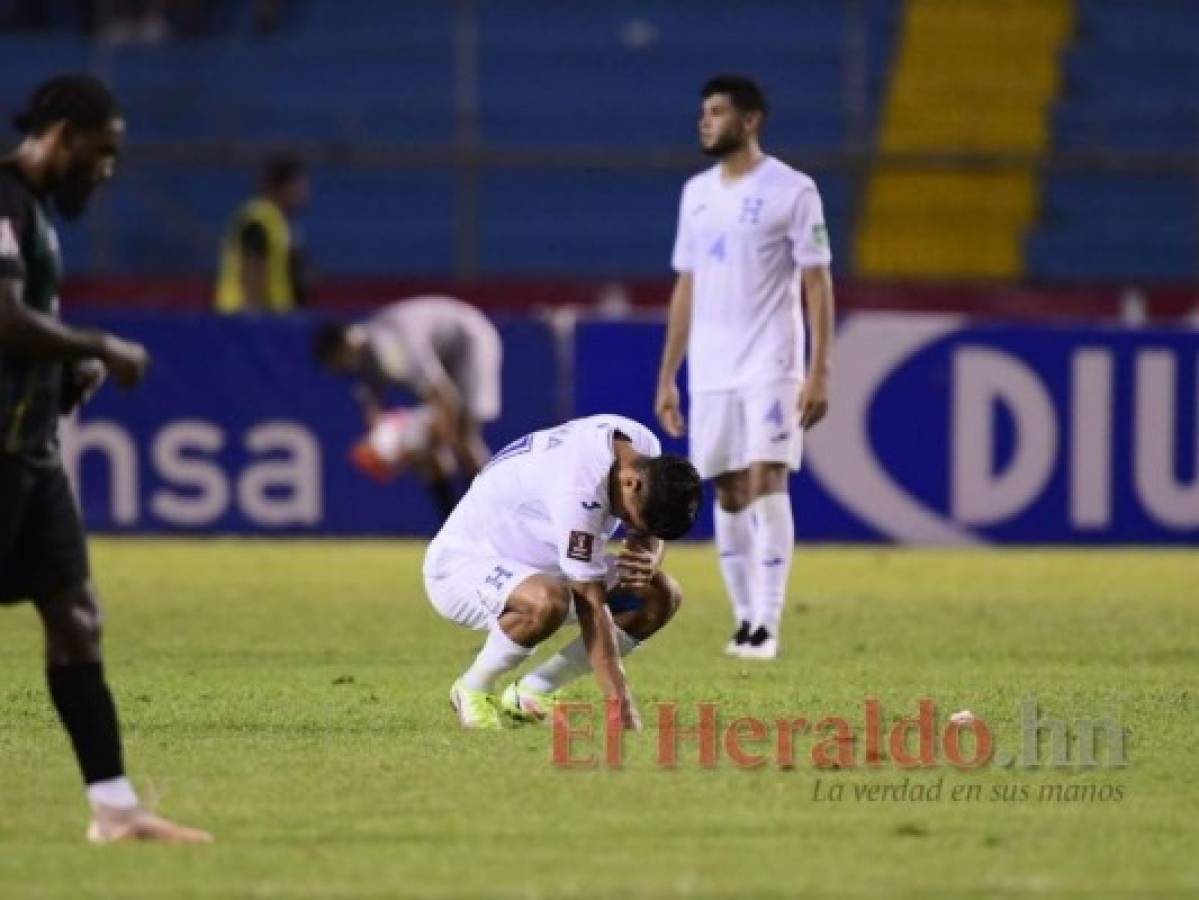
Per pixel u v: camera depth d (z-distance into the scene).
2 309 21.94
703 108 40.22
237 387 62.03
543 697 31.03
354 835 23.34
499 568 30.17
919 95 99.50
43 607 23.02
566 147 98.88
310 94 99.50
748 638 39.53
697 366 40.44
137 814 23.05
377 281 85.88
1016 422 61.72
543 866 21.94
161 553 58.72
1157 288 85.94
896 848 22.89
